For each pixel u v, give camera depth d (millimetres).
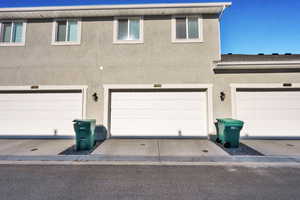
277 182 3930
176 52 8422
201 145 7043
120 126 8352
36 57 8508
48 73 8430
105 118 8195
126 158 5570
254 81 8125
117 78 8383
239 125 6707
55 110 8406
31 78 8414
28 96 8484
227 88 8164
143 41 8508
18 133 8344
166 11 8422
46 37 8594
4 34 8711
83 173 4449
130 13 8484
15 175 4309
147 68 8398
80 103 8383
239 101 8180
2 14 8453
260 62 7828
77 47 8531
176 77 8320
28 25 8664
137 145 7047
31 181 3979
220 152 6117
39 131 8352
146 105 8406
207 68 8281
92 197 3318
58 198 3285
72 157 5633
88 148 6410
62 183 3887
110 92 8477
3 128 8383
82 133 6422
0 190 3568
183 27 8617
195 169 4742
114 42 8523
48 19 8680
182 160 5430
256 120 8086
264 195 3381
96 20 8633
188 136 8227
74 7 8367
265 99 8141
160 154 5934
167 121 8328
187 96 8383
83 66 8445
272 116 8062
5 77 8445
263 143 7312
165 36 8508
